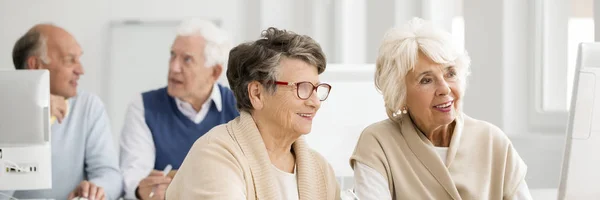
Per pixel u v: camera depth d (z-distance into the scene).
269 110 2.18
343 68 3.00
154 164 4.07
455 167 2.38
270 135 2.22
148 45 5.98
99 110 4.00
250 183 2.13
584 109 2.28
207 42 4.14
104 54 5.96
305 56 2.16
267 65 2.14
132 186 3.95
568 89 5.03
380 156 2.38
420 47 2.30
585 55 2.29
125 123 4.13
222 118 4.15
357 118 2.99
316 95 2.18
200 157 2.12
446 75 2.34
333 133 2.99
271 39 2.18
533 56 5.01
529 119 5.05
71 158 3.85
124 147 4.07
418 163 2.38
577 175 2.29
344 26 5.92
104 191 3.71
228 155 2.12
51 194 3.78
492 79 5.07
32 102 2.69
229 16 6.13
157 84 5.95
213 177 2.07
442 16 5.60
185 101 4.09
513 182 2.42
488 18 5.08
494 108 5.07
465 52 2.35
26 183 2.71
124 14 6.01
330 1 6.07
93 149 3.89
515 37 5.03
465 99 5.19
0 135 2.67
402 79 2.35
